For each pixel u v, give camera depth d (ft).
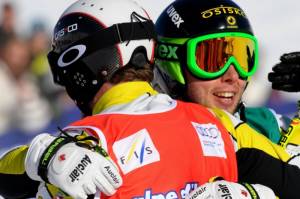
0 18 73.10
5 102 70.33
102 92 21.86
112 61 21.57
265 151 21.88
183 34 26.45
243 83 26.73
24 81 71.82
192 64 26.14
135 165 19.36
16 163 21.11
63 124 71.56
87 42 21.70
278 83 26.40
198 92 26.45
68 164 18.20
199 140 20.77
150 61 22.25
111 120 19.81
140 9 22.38
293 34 77.36
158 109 20.74
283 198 21.34
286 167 21.56
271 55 76.13
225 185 19.49
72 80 22.17
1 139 69.36
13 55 71.97
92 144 18.99
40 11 74.90
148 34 22.03
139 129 19.88
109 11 21.80
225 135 21.57
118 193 19.13
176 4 27.20
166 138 20.13
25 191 21.52
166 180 19.67
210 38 25.99
